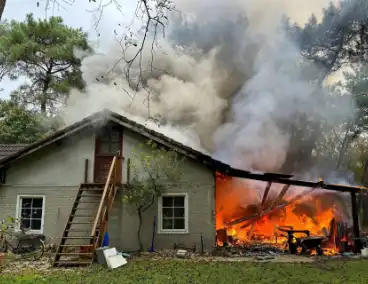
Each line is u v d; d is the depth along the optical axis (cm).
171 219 1373
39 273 963
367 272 980
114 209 1375
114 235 1357
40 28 2798
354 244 1383
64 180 1431
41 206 1438
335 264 1093
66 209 1408
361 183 2564
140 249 1324
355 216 1412
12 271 993
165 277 905
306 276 927
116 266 1039
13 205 1434
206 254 1273
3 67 2820
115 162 1323
